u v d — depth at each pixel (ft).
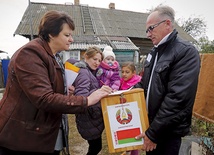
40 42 4.42
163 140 5.55
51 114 4.33
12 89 4.25
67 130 5.64
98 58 7.60
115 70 8.84
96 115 6.88
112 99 4.87
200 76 10.22
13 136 4.15
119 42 43.24
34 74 3.88
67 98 4.06
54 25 4.40
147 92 5.66
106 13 57.11
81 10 54.75
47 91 3.90
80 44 39.19
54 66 4.48
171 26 5.38
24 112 4.15
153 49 5.97
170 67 5.01
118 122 4.90
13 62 4.19
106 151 10.62
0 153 4.39
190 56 4.83
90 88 6.66
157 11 5.37
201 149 7.50
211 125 9.25
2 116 4.23
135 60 41.86
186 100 4.70
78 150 11.02
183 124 5.10
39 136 4.21
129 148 4.94
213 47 14.44
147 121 4.91
